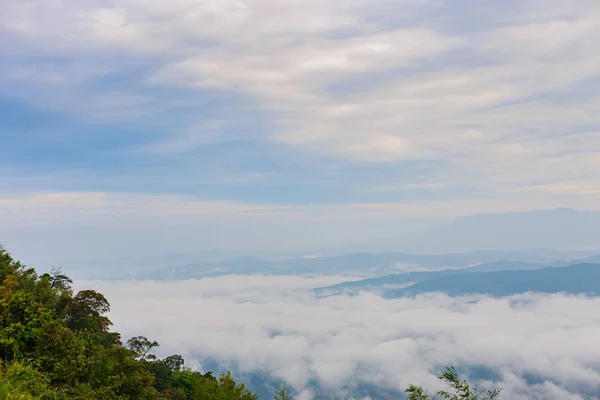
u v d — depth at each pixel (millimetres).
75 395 28312
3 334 28203
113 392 34562
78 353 32000
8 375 21844
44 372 27969
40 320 31641
